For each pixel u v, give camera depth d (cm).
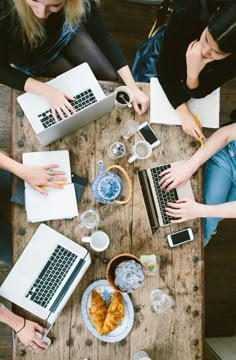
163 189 171
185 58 172
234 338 255
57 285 155
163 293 167
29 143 163
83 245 162
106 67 196
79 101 163
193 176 177
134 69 203
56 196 160
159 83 176
